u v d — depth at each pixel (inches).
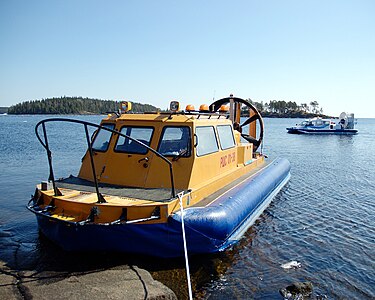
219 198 311.9
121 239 244.4
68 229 247.8
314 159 976.3
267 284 259.4
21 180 612.7
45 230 277.1
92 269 240.2
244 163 440.8
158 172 288.7
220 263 286.5
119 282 220.4
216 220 267.6
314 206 468.8
